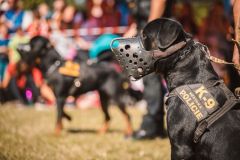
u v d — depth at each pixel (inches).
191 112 244.4
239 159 231.6
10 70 693.9
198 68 252.1
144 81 444.5
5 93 713.0
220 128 238.8
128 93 647.1
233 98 247.0
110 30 682.2
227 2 654.5
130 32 512.7
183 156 245.9
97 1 687.7
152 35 254.2
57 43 684.1
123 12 685.9
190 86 249.9
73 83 495.8
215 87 248.5
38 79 687.7
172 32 249.1
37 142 438.3
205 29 621.0
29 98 697.0
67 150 408.8
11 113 609.0
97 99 684.1
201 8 914.1
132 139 447.5
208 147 239.9
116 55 258.4
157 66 255.8
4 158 362.0
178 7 644.1
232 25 412.5
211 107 243.1
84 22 711.1
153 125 442.3
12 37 711.7
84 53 681.0
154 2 380.2
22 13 714.8
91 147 422.6
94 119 581.0
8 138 446.3
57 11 714.8
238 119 240.7
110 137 471.5
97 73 502.0
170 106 251.4
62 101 490.3
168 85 257.0
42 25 695.7
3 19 722.2
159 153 397.4
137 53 253.6
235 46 277.6
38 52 502.3
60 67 495.8
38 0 838.5
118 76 502.9
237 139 234.7
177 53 252.7
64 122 558.3
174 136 248.4
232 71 498.9
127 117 491.5
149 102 442.0
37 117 583.2
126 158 382.6
